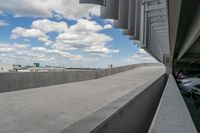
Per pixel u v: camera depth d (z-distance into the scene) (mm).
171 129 2502
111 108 2225
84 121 1750
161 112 3248
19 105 7285
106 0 10062
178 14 7562
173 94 4961
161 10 14914
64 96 9422
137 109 3182
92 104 7566
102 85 14367
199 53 20562
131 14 14539
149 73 26828
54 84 14469
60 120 5434
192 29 9594
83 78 18500
